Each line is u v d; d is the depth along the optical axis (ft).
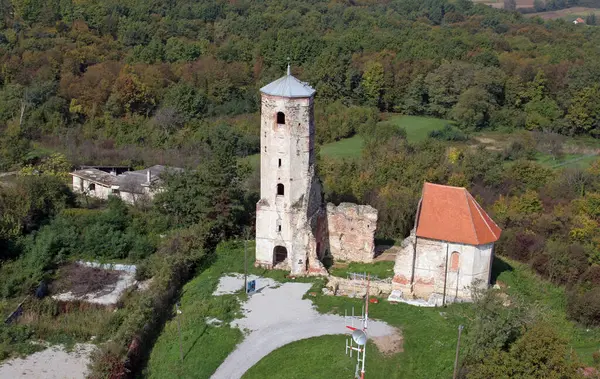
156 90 409.49
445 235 202.80
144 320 191.42
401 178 312.91
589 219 270.67
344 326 189.67
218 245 248.11
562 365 146.41
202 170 269.44
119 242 251.39
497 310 169.58
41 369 182.91
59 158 319.88
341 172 314.55
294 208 220.23
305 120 214.48
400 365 171.53
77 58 416.87
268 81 417.49
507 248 257.75
